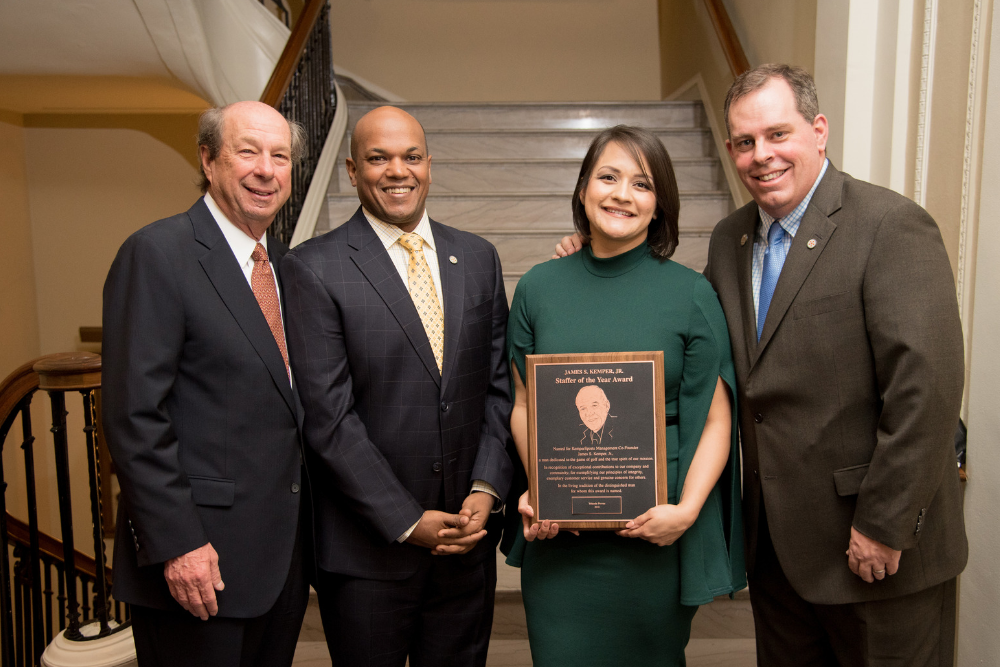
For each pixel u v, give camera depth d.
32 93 4.38
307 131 3.77
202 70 3.77
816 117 1.51
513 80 6.00
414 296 1.66
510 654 2.32
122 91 4.33
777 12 3.39
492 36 5.96
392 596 1.63
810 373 1.48
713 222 4.04
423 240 1.70
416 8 5.93
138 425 1.37
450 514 1.61
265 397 1.51
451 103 4.77
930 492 1.36
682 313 1.54
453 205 4.05
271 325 1.58
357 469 1.54
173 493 1.38
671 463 1.55
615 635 1.56
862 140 2.24
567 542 1.59
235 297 1.50
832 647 1.64
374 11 5.93
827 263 1.46
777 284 1.52
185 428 1.46
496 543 1.77
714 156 4.41
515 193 4.05
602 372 1.50
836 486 1.48
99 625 2.03
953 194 1.95
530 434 1.52
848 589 1.49
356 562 1.61
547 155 4.55
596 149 1.57
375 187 1.61
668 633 1.58
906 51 2.09
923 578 1.48
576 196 1.65
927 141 2.04
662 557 1.55
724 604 2.29
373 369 1.59
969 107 1.86
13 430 5.08
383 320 1.60
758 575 1.73
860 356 1.45
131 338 1.39
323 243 1.64
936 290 1.36
